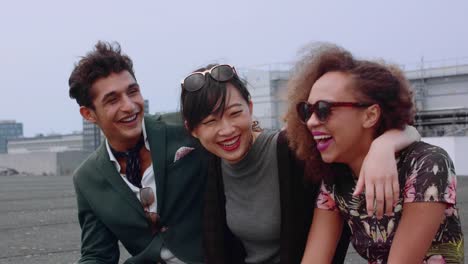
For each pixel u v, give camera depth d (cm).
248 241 286
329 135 234
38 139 8062
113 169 313
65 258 564
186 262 309
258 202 276
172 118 323
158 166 304
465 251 542
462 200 995
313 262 260
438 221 220
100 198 316
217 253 286
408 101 231
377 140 224
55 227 774
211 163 287
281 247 271
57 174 3594
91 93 298
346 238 280
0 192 1483
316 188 269
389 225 235
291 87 251
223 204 288
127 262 319
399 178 228
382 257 243
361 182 219
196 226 312
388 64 240
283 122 271
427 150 224
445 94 2602
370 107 228
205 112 260
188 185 308
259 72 2453
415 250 221
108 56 296
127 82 299
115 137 305
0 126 13388
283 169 268
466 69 2548
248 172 274
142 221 311
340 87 228
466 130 2250
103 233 327
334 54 238
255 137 279
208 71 263
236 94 263
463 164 1947
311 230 265
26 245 636
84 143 5894
